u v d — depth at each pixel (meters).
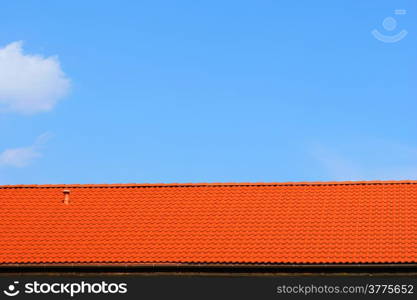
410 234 37.94
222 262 36.88
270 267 36.38
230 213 41.59
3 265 38.12
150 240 39.50
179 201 43.34
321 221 40.06
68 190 44.12
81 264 37.72
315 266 36.06
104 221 41.84
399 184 43.00
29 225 41.78
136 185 45.44
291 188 43.69
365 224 39.34
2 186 46.34
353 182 43.59
